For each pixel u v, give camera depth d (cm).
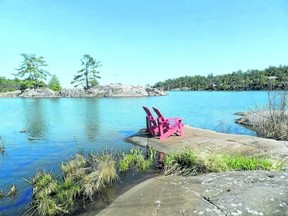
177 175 668
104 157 829
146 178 696
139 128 1589
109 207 524
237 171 606
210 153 743
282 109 1188
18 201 607
